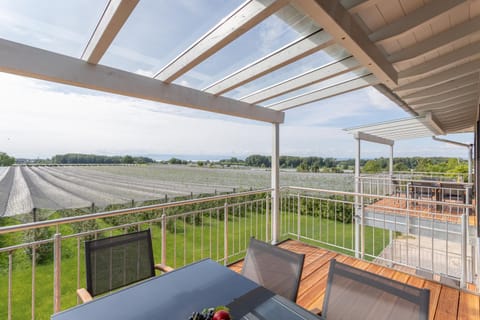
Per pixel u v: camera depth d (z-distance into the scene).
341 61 2.45
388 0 1.74
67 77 1.99
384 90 3.60
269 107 3.89
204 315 1.02
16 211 5.87
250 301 1.27
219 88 2.89
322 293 2.52
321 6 1.43
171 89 2.67
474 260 4.04
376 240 8.43
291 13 1.73
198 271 1.59
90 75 2.12
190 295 1.32
